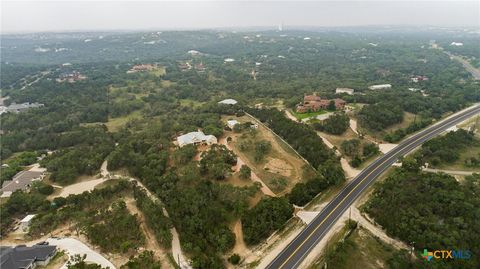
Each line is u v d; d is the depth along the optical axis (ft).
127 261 314.14
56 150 585.63
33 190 433.48
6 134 636.07
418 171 396.37
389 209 333.62
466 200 325.42
